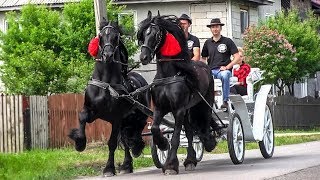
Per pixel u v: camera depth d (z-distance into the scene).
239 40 38.88
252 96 18.11
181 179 13.26
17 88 26.20
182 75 14.37
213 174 14.02
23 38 33.66
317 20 43.84
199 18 38.06
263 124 17.34
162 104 14.36
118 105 14.55
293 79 39.25
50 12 34.03
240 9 39.19
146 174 14.64
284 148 21.50
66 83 26.42
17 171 15.17
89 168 15.81
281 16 39.84
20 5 38.53
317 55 39.34
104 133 24.22
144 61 14.13
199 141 16.41
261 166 15.47
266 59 36.47
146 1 37.69
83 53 33.12
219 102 16.80
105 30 14.35
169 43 14.24
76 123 23.33
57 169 15.66
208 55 17.58
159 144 14.35
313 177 12.98
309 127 40.72
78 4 33.62
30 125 21.64
